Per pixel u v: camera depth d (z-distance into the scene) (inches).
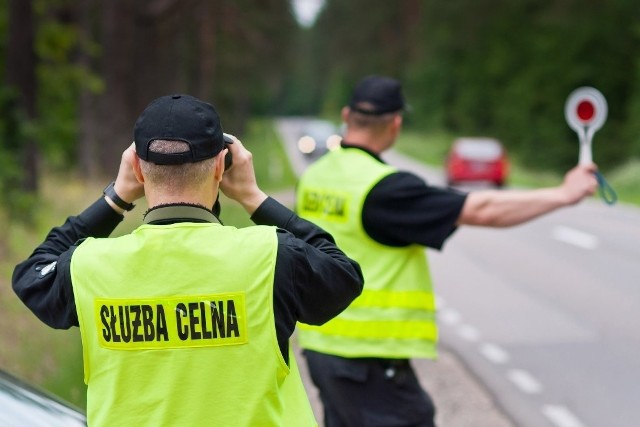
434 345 207.6
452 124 3710.6
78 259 123.3
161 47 1813.5
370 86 209.9
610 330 475.2
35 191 697.0
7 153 662.5
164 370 120.0
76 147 1230.9
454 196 198.7
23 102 701.9
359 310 203.6
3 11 838.5
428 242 199.0
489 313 519.8
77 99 1274.6
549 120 2386.8
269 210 130.3
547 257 738.8
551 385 377.4
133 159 126.9
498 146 1609.3
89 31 1318.9
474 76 3287.4
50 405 155.2
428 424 209.3
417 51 3666.3
